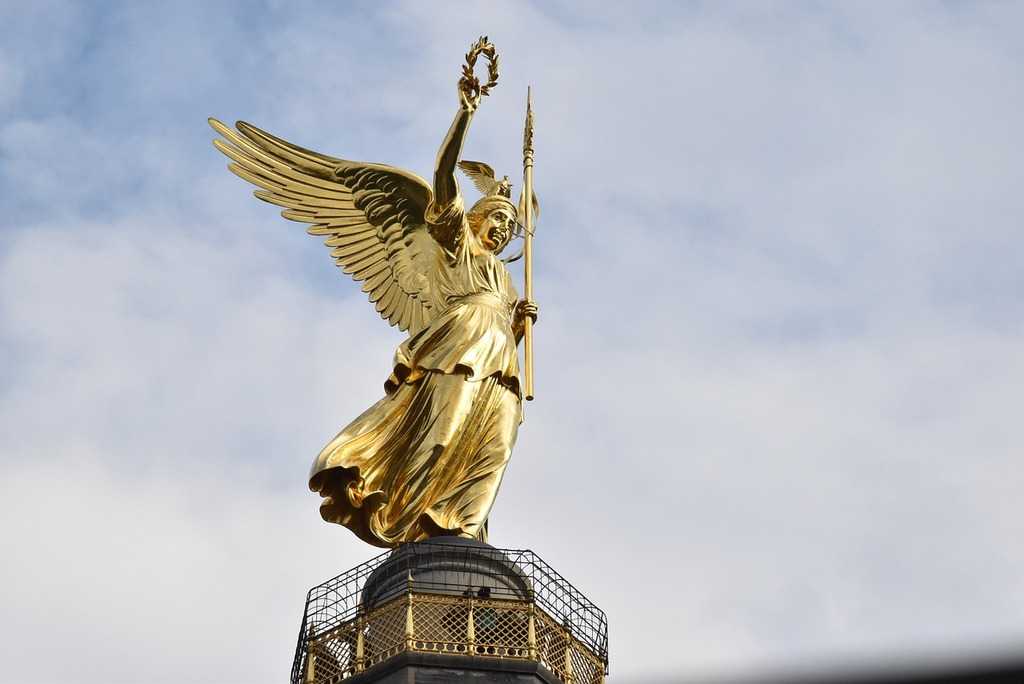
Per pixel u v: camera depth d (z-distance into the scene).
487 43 74.31
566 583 66.12
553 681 63.97
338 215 75.19
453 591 65.31
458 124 73.19
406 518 68.94
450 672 63.12
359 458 69.44
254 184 75.50
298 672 65.44
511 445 70.88
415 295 73.62
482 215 75.56
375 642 64.19
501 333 72.19
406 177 74.81
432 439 69.69
